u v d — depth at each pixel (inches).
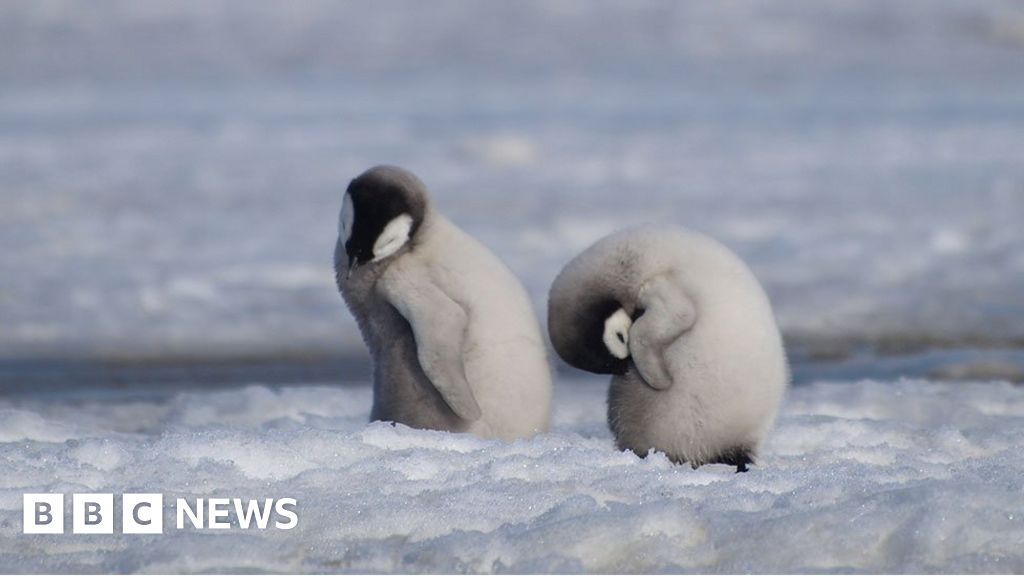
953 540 342.0
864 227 1492.4
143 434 565.0
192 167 2078.0
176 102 3152.1
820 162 2110.0
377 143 2388.0
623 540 348.8
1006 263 1254.3
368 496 383.6
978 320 1003.3
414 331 435.8
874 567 335.6
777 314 1039.0
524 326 454.9
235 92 3420.3
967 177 1903.3
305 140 2433.6
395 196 455.5
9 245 1391.5
